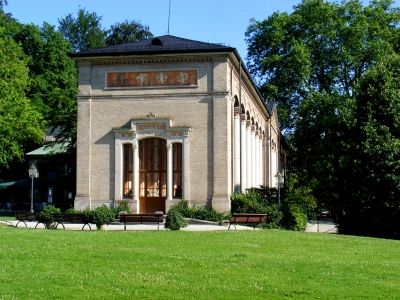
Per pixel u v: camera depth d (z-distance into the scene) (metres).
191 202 35.78
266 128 59.34
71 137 47.31
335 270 16.41
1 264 15.91
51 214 29.03
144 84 36.97
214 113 36.03
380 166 34.47
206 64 36.41
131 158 37.03
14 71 48.44
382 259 19.59
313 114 53.00
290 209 35.66
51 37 62.62
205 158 35.97
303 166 55.16
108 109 37.19
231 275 15.12
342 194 36.34
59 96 57.31
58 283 13.59
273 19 59.03
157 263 16.67
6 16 56.00
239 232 26.52
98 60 37.28
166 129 36.34
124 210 35.62
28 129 48.09
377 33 55.25
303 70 54.75
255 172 51.28
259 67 60.28
